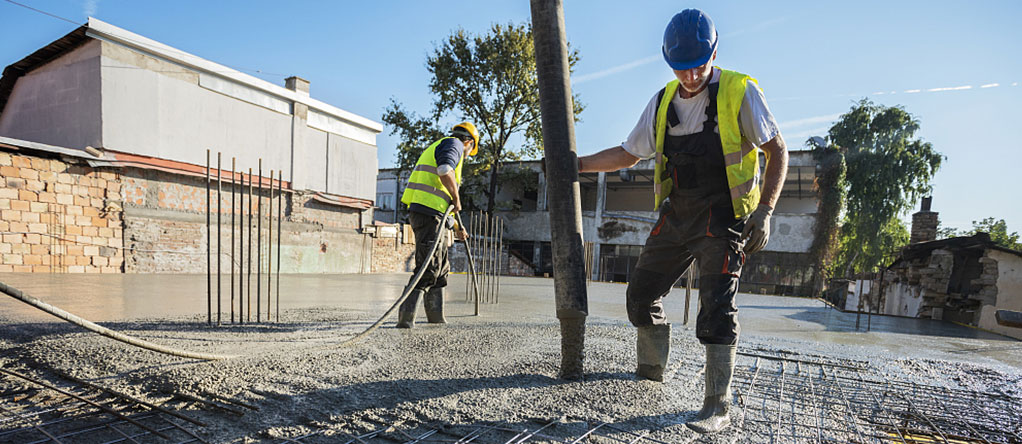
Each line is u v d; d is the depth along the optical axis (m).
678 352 2.96
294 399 1.74
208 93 12.78
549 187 2.23
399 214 31.64
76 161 10.33
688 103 1.99
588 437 1.52
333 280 10.36
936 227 12.87
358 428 1.53
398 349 2.68
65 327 2.88
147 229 11.48
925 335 4.89
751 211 1.91
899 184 23.42
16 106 12.16
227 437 1.45
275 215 14.50
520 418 1.66
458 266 21.39
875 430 1.74
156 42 11.66
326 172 16.31
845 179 23.97
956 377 2.67
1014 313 2.41
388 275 14.82
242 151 13.56
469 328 3.60
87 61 10.96
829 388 2.28
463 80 26.52
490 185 28.36
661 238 2.13
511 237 28.45
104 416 1.57
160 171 11.79
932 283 8.26
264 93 14.20
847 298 11.83
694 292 10.55
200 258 12.43
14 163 9.51
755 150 1.94
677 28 1.86
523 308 5.32
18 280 7.32
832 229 22.64
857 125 24.36
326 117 16.36
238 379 1.94
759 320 5.45
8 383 1.86
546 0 2.22
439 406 1.72
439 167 3.41
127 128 11.14
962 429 1.82
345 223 16.98
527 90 26.31
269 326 3.38
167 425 1.52
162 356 2.24
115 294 5.61
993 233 42.34
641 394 1.98
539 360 2.50
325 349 2.59
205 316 3.74
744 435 1.61
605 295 8.52
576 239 2.18
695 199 1.96
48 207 9.97
